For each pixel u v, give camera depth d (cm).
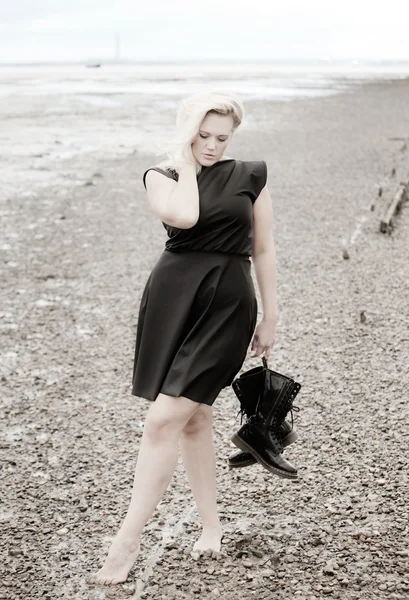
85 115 2884
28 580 307
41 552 328
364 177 1346
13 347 590
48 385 520
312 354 562
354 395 488
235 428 449
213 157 287
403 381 507
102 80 7144
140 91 4675
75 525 350
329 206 1102
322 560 311
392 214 993
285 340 593
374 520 342
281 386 304
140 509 296
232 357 287
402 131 2145
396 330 605
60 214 1084
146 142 1980
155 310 291
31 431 451
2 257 853
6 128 2388
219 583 297
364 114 2795
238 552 317
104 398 498
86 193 1247
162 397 287
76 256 858
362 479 381
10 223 1024
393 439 424
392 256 830
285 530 338
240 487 379
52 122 2602
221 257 288
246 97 3847
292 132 2131
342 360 548
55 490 382
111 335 616
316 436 432
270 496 369
